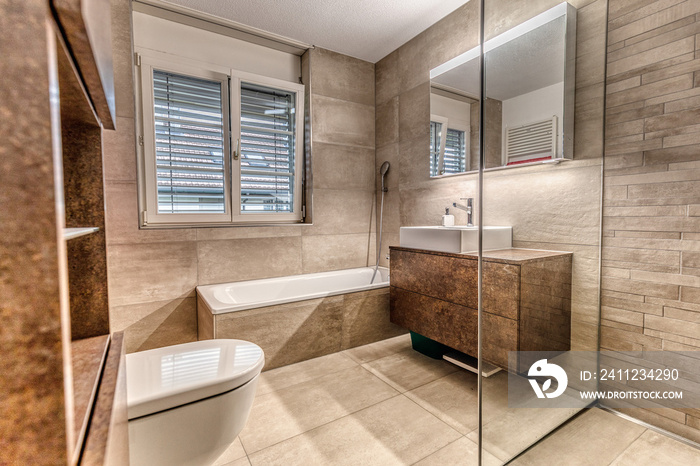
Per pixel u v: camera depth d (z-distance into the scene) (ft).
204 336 7.50
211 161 8.84
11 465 0.91
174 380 3.36
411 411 5.66
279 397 6.10
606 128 4.64
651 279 4.25
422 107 9.37
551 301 4.56
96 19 1.45
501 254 4.31
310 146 9.93
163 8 7.86
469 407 5.76
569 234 4.64
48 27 0.93
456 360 7.02
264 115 9.54
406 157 10.00
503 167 4.48
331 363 7.47
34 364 0.92
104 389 1.74
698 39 3.79
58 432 0.95
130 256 7.62
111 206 7.39
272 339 7.20
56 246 0.93
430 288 7.14
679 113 3.96
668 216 4.09
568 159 4.69
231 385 3.44
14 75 0.89
